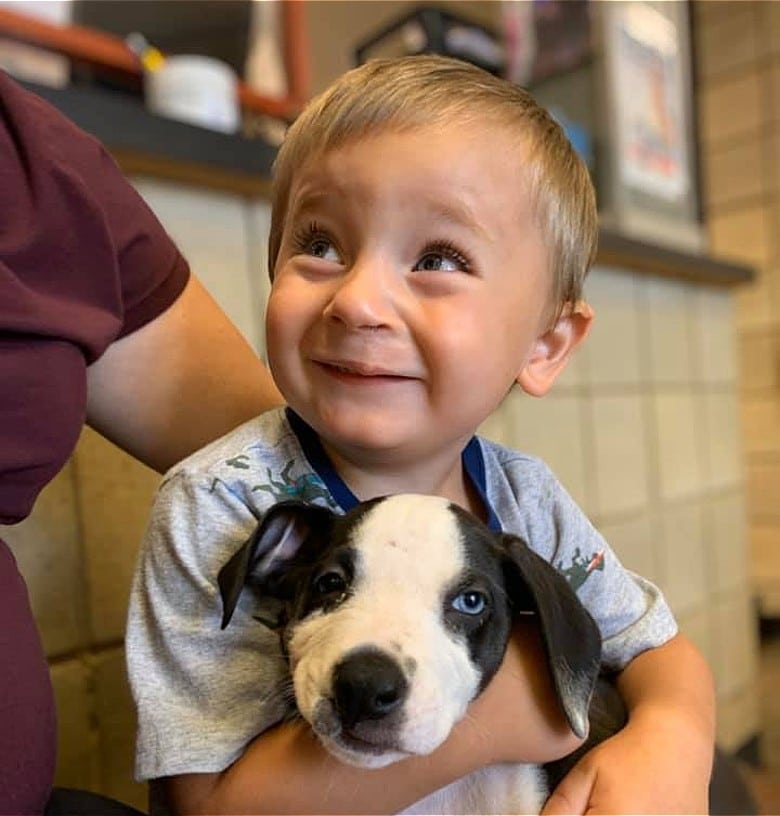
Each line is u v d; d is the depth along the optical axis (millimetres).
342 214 669
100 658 1014
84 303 711
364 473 725
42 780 591
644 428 1835
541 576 635
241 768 607
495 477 792
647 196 1946
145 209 820
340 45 2258
